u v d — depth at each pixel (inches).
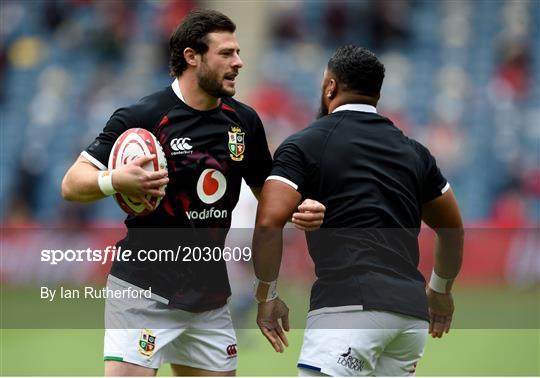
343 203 606.2
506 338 1389.0
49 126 2442.2
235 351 697.0
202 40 631.2
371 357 593.0
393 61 2600.9
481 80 2554.1
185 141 639.8
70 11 2669.8
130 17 2657.5
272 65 2591.0
